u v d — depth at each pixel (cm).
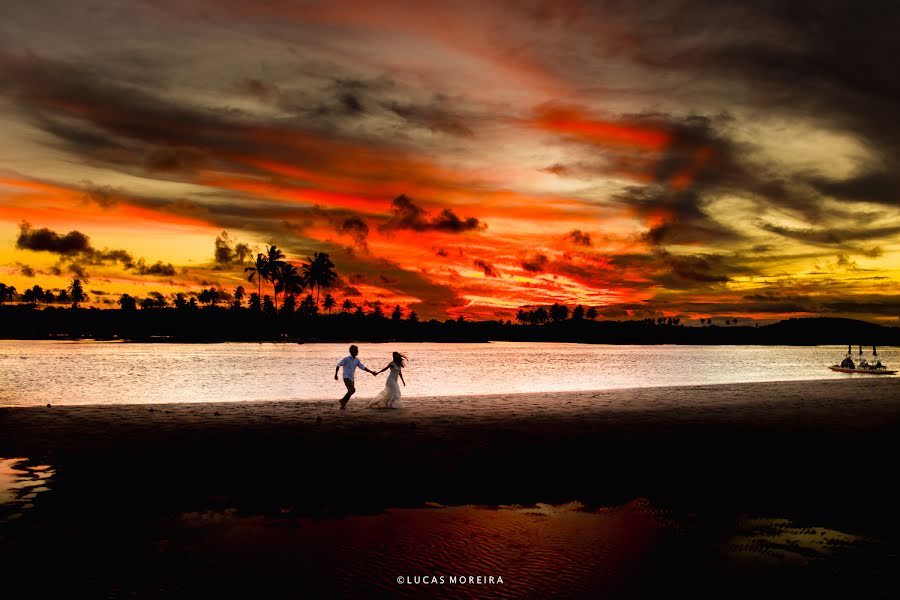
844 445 1319
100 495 892
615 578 607
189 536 723
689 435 1424
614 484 988
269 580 593
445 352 12056
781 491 951
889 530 769
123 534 727
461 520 799
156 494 902
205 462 1109
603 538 732
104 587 572
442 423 1573
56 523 765
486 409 1864
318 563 640
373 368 5481
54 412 1702
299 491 927
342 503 870
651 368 6500
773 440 1370
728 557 669
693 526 781
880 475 1057
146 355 7362
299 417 1656
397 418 1656
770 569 634
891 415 1780
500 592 570
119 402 2523
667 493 938
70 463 1085
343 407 1872
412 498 898
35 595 552
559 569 630
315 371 4788
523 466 1106
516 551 684
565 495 923
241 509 835
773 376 5016
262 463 1108
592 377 4703
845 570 632
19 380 3675
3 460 1100
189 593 560
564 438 1374
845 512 845
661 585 590
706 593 572
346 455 1181
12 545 685
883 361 9750
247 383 3566
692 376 4969
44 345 10769
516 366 6606
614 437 1391
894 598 564
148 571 613
